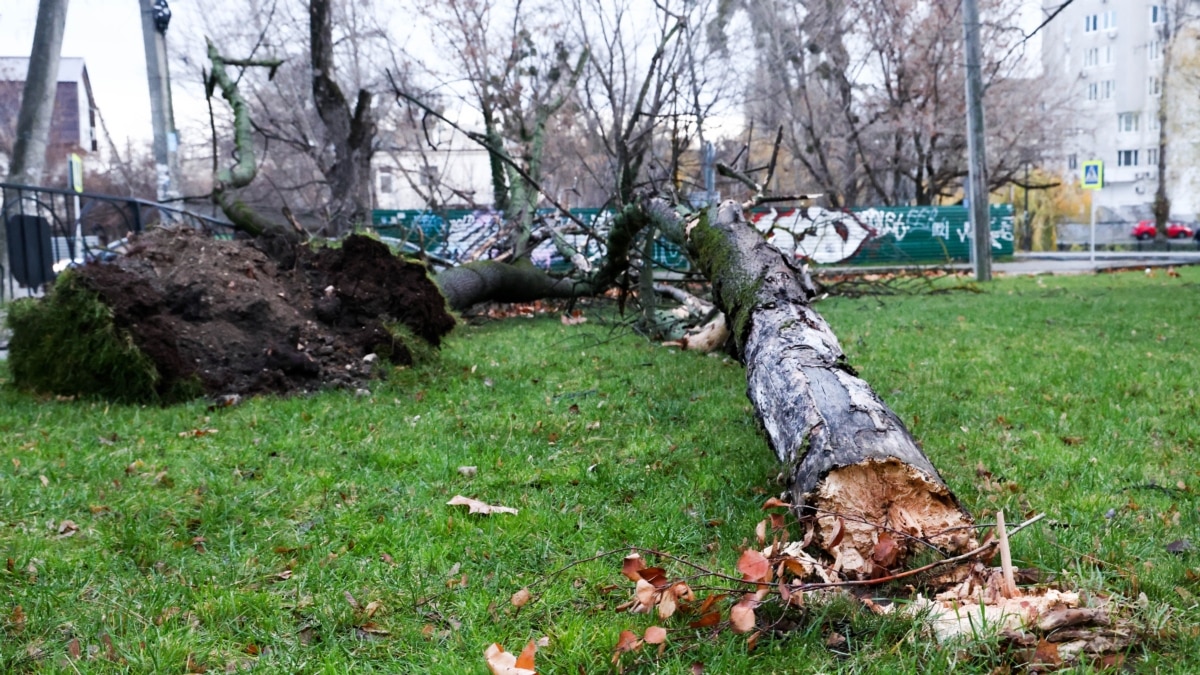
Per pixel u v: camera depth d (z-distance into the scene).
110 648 2.39
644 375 6.55
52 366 5.95
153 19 14.87
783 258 5.07
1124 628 2.27
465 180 29.25
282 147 22.97
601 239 9.62
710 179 12.56
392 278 7.11
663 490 3.71
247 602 2.66
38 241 8.70
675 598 2.43
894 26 26.67
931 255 25.22
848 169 29.61
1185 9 34.91
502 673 2.09
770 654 2.30
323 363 6.41
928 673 2.14
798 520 2.83
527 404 5.57
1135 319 9.62
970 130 17.72
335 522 3.38
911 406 5.21
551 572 2.87
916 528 2.71
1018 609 2.33
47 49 11.09
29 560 3.00
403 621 2.56
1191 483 3.68
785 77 24.03
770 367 3.75
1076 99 42.25
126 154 29.02
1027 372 6.30
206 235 7.34
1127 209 55.12
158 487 3.86
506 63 15.79
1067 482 3.70
